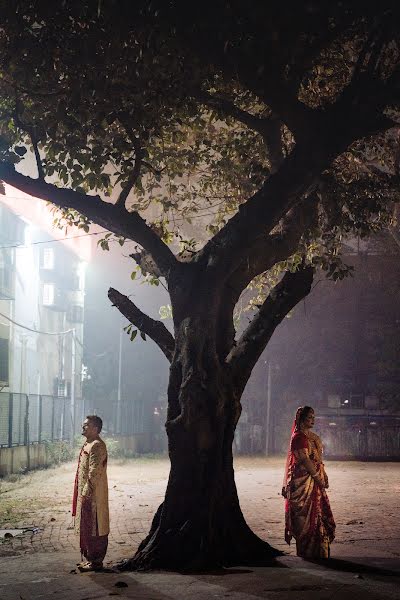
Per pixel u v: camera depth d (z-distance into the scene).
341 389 48.41
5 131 11.88
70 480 25.95
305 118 10.23
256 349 11.02
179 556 10.21
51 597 8.53
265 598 8.16
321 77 13.16
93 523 10.16
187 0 9.56
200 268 10.84
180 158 14.15
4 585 9.29
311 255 14.50
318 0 9.52
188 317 10.71
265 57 9.83
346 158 14.41
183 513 10.44
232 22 9.62
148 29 9.80
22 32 10.43
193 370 10.56
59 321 42.16
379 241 42.66
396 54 12.12
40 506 18.33
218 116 12.05
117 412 43.19
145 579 9.44
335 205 12.59
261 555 10.66
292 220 11.91
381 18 9.61
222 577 9.43
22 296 36.62
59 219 14.13
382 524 14.45
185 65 10.33
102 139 12.50
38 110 11.46
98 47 10.28
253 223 10.58
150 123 11.10
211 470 10.52
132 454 41.47
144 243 11.14
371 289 48.00
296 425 10.88
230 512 10.70
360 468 34.84
